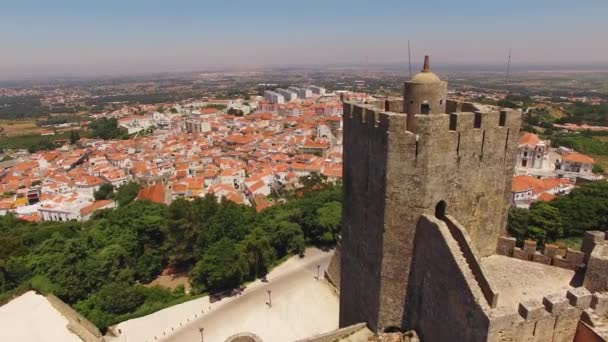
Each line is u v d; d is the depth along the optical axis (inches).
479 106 1323.8
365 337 1347.2
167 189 6663.4
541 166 6884.8
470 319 968.9
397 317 1277.1
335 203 4360.2
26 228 4798.2
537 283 1216.8
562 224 3572.8
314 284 3481.8
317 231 4192.9
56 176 7682.1
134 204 4549.7
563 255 1328.7
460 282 997.2
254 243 3604.8
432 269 1115.9
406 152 1117.1
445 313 1072.2
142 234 3924.7
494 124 1182.9
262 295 3356.3
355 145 1333.7
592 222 3575.3
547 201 4013.3
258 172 6825.8
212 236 3890.3
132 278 3617.1
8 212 6082.7
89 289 3334.2
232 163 7642.7
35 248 3887.8
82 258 3469.5
